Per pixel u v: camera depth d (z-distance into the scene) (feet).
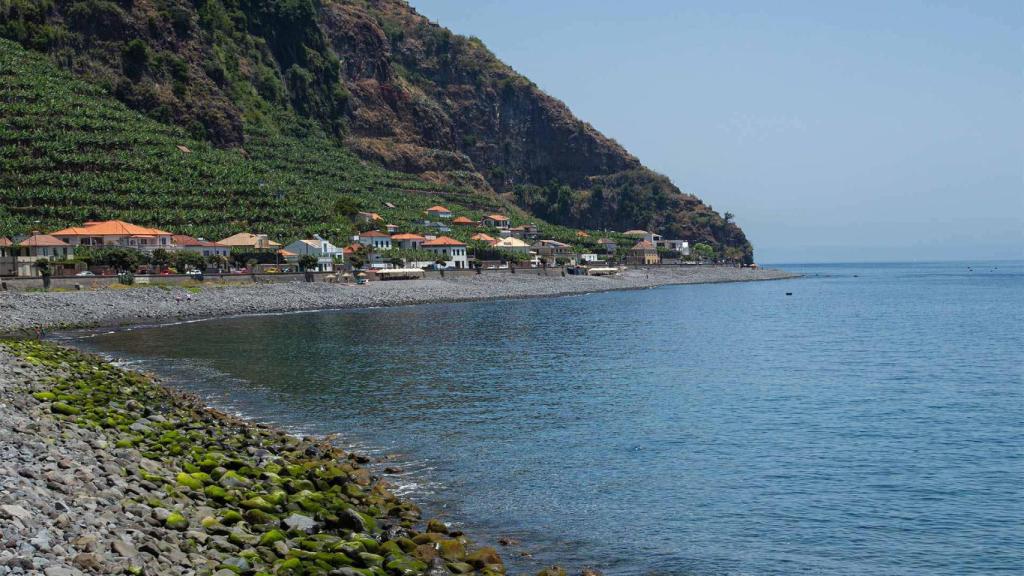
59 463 81.25
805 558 86.84
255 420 150.10
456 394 181.47
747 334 336.70
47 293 362.74
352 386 190.19
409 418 154.10
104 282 409.49
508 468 119.24
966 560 86.79
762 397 180.96
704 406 169.78
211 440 112.47
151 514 72.79
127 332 314.35
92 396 136.26
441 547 80.69
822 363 242.78
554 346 283.18
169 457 98.94
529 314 439.63
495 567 78.95
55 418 109.09
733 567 84.23
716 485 112.16
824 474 118.01
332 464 109.29
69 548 60.34
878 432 145.59
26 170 605.73
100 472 82.02
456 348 272.51
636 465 122.01
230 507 82.17
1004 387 196.44
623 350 272.92
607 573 82.02
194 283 454.81
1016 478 116.06
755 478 115.75
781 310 494.59
